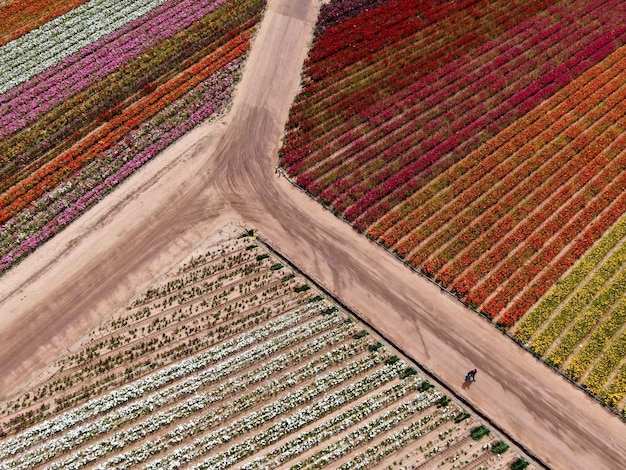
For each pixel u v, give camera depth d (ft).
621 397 100.83
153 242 123.95
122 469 93.45
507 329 110.01
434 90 154.40
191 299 114.83
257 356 106.22
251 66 161.38
